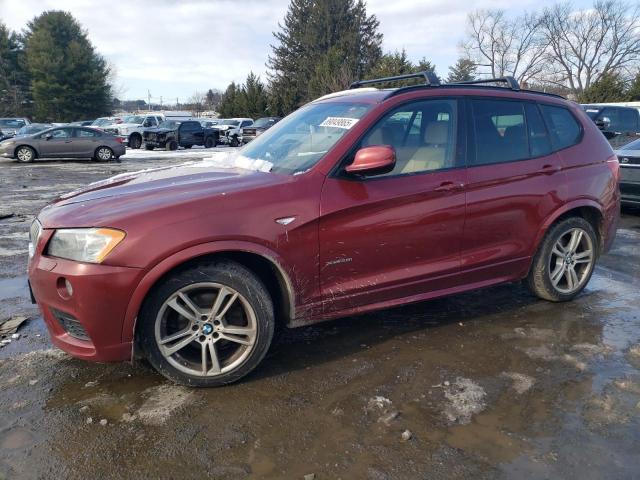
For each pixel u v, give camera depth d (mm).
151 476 2363
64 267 2807
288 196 3109
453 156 3707
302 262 3160
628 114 14062
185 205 2914
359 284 3398
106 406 2904
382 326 3979
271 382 3172
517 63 55594
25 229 7547
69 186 12555
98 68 58562
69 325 2949
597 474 2371
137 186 3303
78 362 3404
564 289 4418
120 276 2770
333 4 52125
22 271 5434
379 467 2426
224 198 2996
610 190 4484
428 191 3516
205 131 28797
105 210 2902
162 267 2826
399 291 3568
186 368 3021
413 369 3326
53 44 55094
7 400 2961
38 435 2645
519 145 4027
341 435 2656
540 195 4031
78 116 55844
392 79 4324
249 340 3102
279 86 55062
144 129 28078
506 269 4043
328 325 4000
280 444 2584
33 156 19328
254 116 52188
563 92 55344
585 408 2891
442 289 3785
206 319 3029
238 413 2842
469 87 3922
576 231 4340
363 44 52062
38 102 54719
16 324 3982
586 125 4473
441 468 2418
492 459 2475
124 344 2891
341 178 3279
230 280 3000
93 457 2484
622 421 2768
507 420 2781
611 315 4211
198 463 2449
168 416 2809
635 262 5785
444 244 3664
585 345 3666
